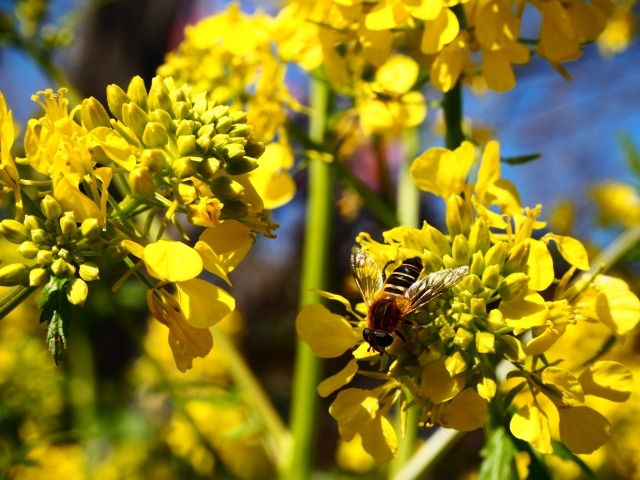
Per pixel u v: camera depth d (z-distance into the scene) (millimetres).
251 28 225
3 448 329
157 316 168
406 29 200
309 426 261
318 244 265
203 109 173
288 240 658
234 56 227
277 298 646
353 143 265
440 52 193
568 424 173
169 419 413
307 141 224
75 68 602
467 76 206
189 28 230
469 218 182
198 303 163
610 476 305
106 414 352
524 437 170
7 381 331
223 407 264
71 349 356
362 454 388
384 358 176
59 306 164
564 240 183
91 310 336
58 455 348
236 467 375
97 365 495
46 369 337
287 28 214
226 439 262
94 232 166
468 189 186
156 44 612
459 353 171
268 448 264
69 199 166
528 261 176
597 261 248
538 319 171
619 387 174
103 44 598
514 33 193
